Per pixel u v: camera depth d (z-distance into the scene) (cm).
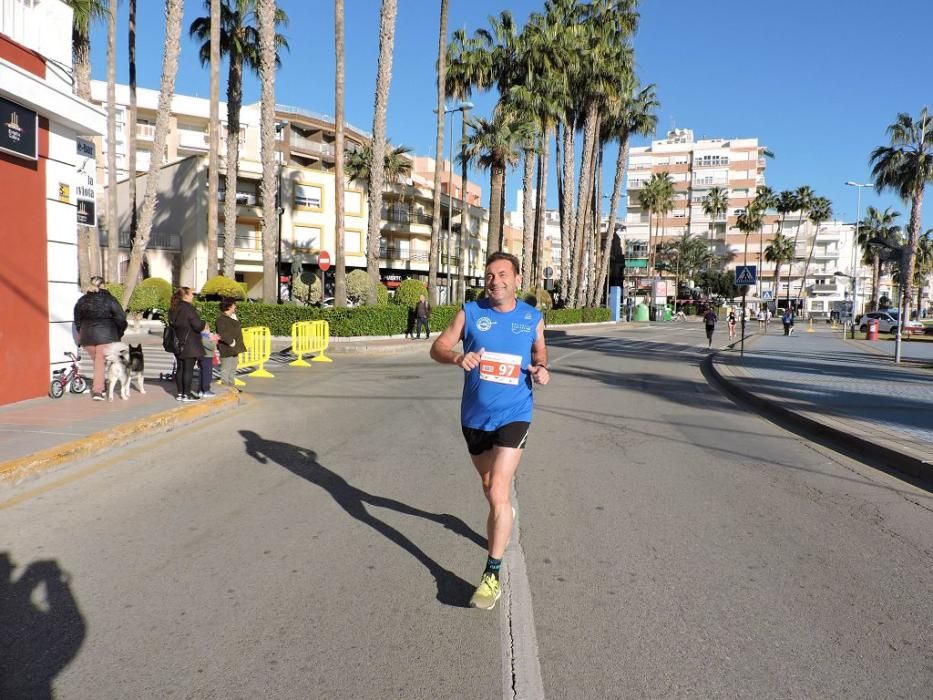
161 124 2433
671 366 1880
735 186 9944
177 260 4134
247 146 5438
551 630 319
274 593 354
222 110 5378
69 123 913
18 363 852
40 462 567
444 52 2903
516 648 301
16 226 835
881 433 780
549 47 3509
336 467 630
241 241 4256
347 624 321
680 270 9431
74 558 397
